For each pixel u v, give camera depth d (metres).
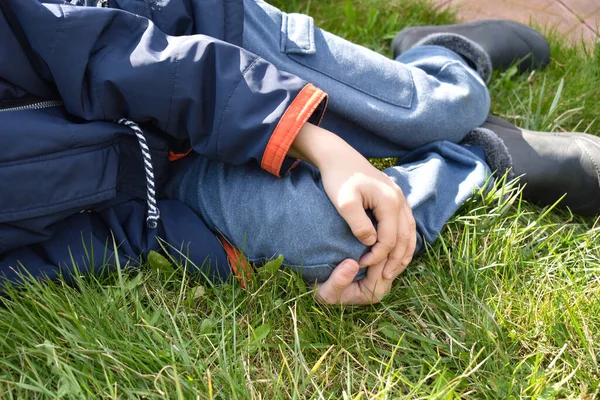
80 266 1.26
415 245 1.28
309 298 1.29
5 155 1.12
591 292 1.29
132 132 1.24
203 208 1.35
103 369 1.09
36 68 1.20
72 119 1.24
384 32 2.12
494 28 1.94
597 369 1.17
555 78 1.93
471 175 1.44
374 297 1.28
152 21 1.31
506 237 1.38
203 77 1.21
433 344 1.23
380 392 1.06
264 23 1.40
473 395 1.15
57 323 1.18
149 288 1.32
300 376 1.17
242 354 1.17
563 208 1.53
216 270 1.32
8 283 1.19
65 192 1.18
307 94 1.21
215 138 1.22
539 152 1.49
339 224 1.22
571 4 2.18
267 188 1.27
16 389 1.10
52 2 1.20
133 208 1.33
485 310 1.22
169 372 1.12
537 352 1.17
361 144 1.50
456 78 1.53
